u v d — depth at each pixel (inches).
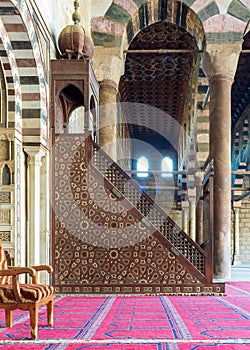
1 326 176.4
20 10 223.9
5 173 250.7
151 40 482.9
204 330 167.3
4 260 182.7
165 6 386.0
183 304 229.5
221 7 373.4
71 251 266.8
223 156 364.8
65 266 266.1
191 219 564.4
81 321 184.7
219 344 146.8
